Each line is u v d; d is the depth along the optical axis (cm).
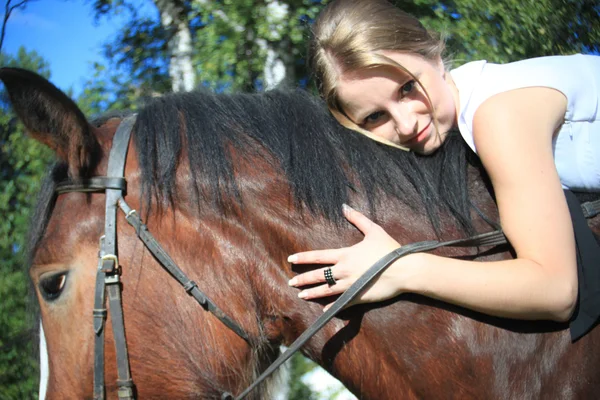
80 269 156
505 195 147
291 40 386
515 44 353
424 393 158
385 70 154
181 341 156
